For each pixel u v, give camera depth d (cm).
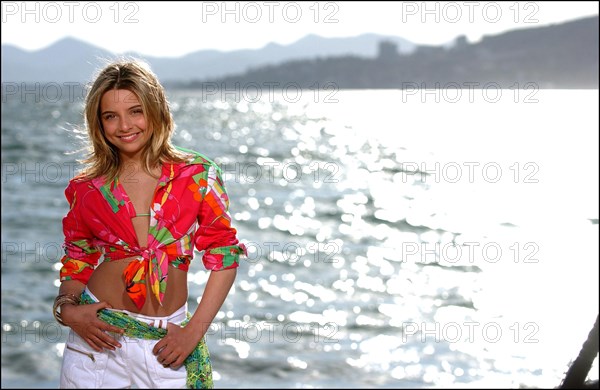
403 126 8575
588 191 2978
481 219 2555
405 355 1146
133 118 219
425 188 3534
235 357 1141
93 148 228
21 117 8950
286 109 14900
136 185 224
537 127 6738
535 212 2580
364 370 1082
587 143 4906
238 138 6531
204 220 226
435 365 1100
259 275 1734
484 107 12750
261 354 1155
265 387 998
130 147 220
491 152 4753
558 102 10300
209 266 226
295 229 2477
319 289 1619
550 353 1083
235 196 3228
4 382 1001
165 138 224
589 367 237
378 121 9975
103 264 228
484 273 1712
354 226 2556
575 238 2042
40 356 1125
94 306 221
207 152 5097
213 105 16238
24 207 2691
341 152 5359
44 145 5212
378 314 1408
